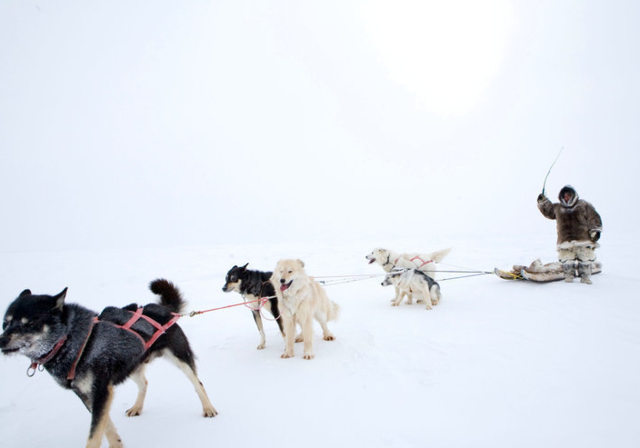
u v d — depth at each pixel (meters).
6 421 3.55
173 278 10.84
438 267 10.00
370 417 3.12
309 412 3.28
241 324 6.40
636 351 4.04
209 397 3.73
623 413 2.91
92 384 2.81
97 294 8.98
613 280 7.23
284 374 4.16
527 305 6.02
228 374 4.27
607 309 5.50
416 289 6.55
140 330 3.19
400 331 5.29
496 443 2.65
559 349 4.22
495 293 6.98
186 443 2.96
